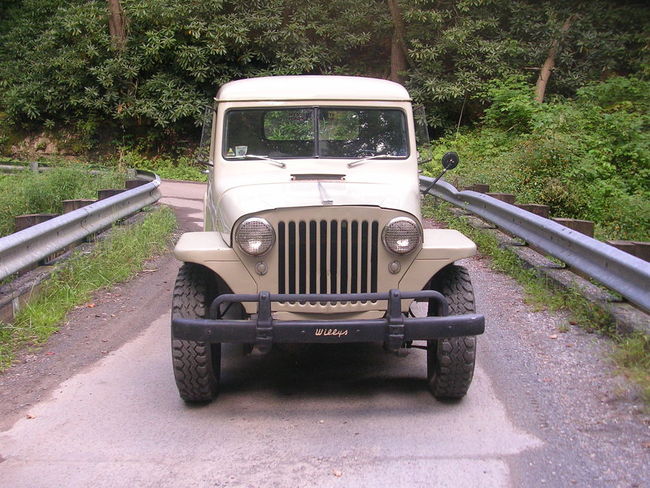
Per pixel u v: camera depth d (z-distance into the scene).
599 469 3.84
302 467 3.94
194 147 24.84
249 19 22.39
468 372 4.63
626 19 22.06
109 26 24.23
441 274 4.94
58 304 6.88
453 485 3.71
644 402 4.63
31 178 14.23
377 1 22.73
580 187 13.62
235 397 5.04
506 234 9.98
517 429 4.38
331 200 4.62
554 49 21.39
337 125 5.75
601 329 6.01
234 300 4.41
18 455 4.11
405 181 5.45
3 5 27.86
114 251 8.70
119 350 5.92
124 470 3.93
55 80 24.92
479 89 21.47
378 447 4.18
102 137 25.62
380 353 6.02
